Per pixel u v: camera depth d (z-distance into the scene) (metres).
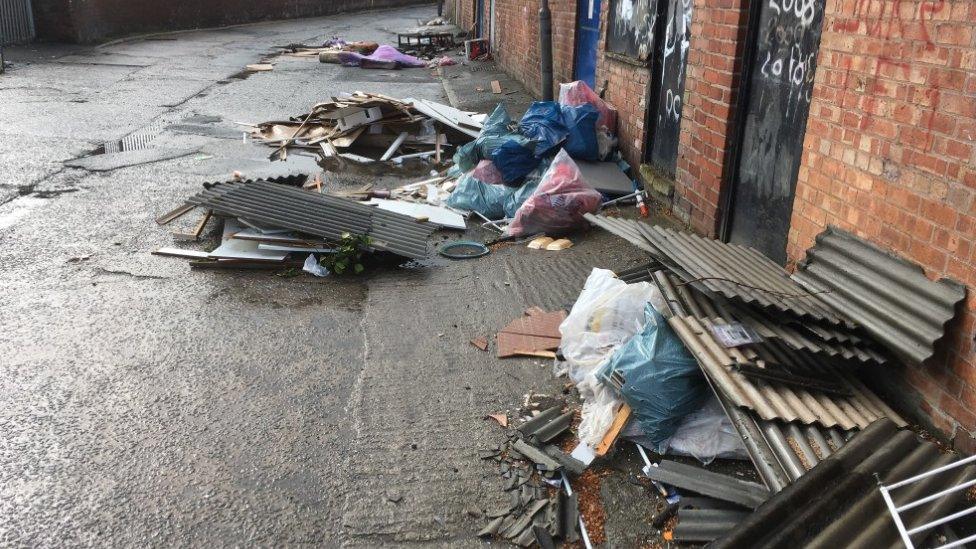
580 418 3.70
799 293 3.82
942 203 3.13
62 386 3.95
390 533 2.98
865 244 3.65
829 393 3.42
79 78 14.47
